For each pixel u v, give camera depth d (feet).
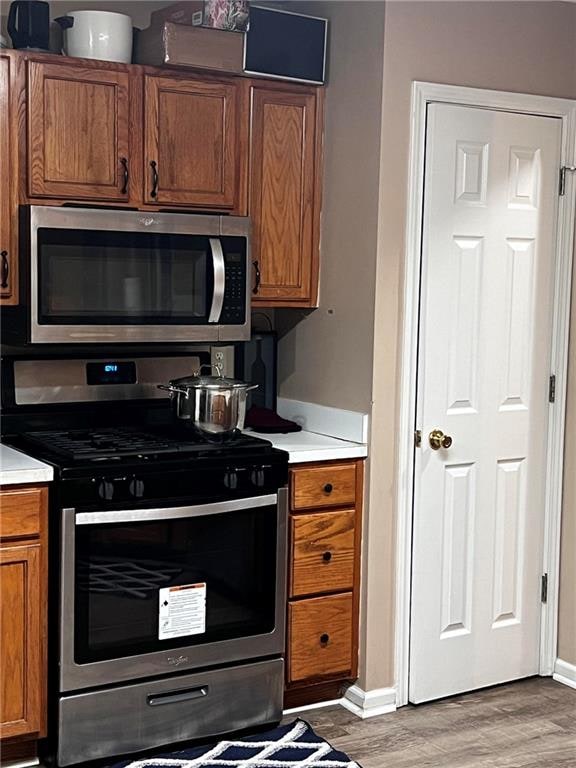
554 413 12.16
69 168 10.30
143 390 11.67
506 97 11.37
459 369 11.45
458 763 10.18
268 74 11.13
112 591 9.68
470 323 11.47
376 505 11.14
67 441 10.37
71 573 9.44
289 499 10.76
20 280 10.21
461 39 11.08
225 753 10.05
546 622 12.40
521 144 11.57
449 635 11.71
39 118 10.10
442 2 10.93
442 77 11.02
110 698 9.77
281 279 11.64
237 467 10.25
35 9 10.28
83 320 10.28
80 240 10.18
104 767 9.77
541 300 11.92
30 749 9.89
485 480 11.76
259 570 10.53
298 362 12.33
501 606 12.05
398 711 11.40
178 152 10.84
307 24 11.30
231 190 11.19
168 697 10.12
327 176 11.65
